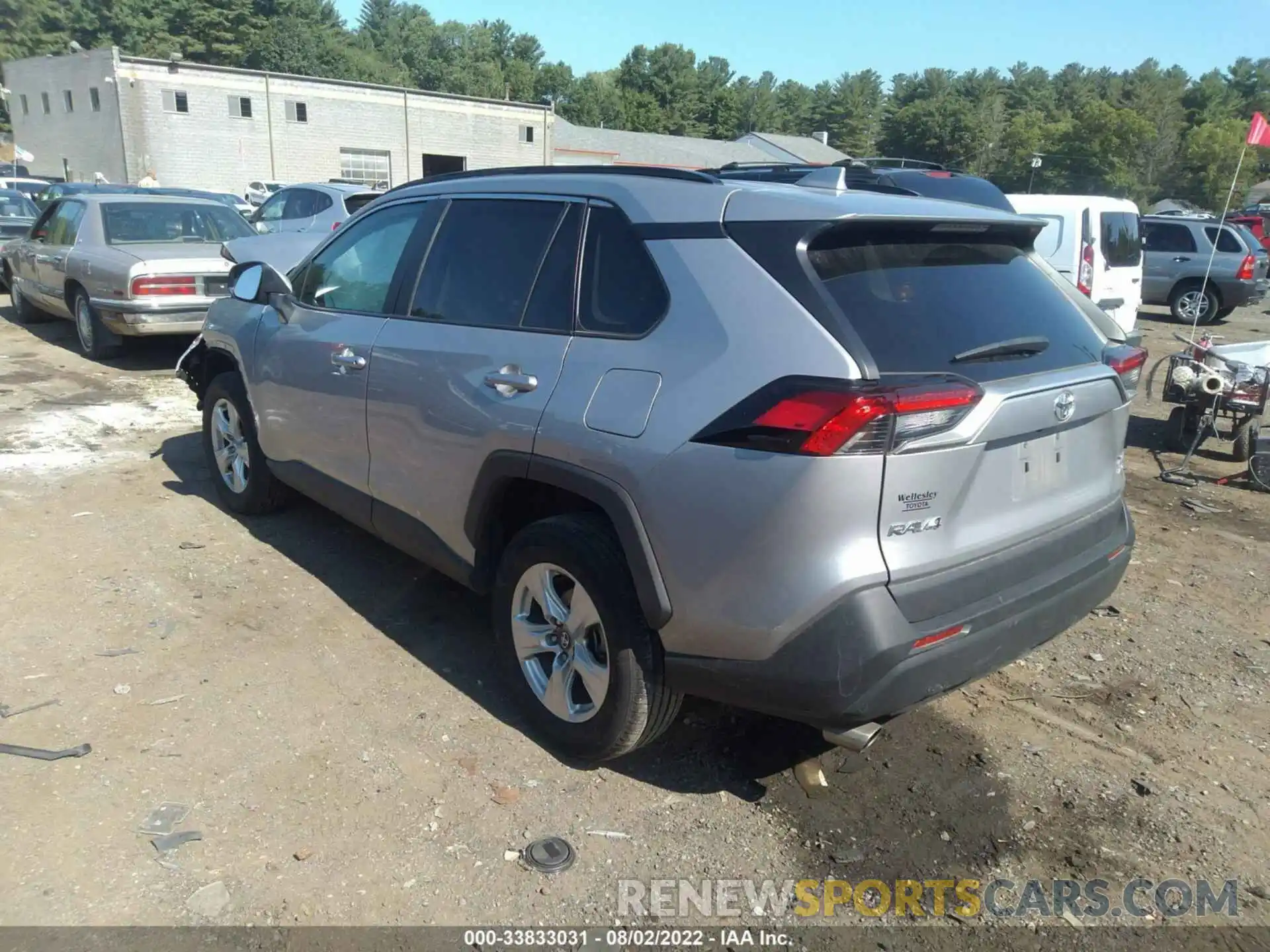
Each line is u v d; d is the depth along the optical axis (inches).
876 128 4680.1
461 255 145.9
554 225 132.3
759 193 112.4
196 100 1601.9
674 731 138.0
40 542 195.0
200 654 152.5
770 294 104.6
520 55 4803.2
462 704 141.9
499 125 2005.4
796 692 102.0
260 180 1701.5
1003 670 159.2
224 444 214.4
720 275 109.5
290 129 1711.4
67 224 397.7
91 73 1578.5
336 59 3380.9
